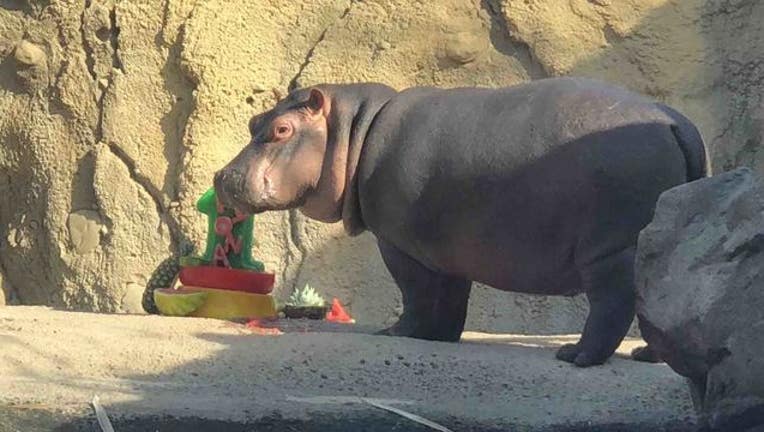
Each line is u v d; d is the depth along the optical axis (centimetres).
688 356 573
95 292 1224
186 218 1205
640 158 711
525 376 690
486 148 745
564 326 1169
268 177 798
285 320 912
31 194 1266
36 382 664
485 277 770
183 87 1237
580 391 668
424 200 766
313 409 626
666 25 1205
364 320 1176
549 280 751
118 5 1250
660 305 581
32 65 1259
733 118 1209
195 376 686
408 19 1230
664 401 649
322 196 807
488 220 746
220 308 903
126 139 1235
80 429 601
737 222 573
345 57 1230
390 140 787
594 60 1203
